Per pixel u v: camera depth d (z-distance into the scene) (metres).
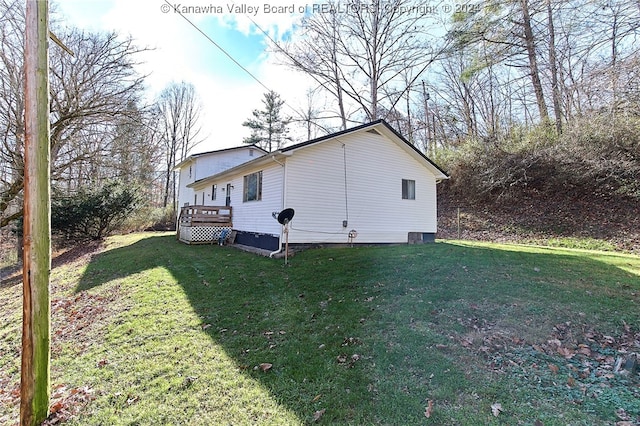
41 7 2.62
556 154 13.74
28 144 2.55
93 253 11.80
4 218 11.46
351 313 4.38
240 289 5.74
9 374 3.65
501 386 2.71
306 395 2.71
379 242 10.55
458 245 9.90
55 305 5.78
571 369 2.98
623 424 2.21
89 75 10.22
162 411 2.61
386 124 10.40
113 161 13.29
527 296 4.62
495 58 14.80
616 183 12.12
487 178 15.85
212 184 16.42
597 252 8.84
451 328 3.81
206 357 3.41
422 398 2.59
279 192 9.36
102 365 3.42
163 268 7.67
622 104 11.83
